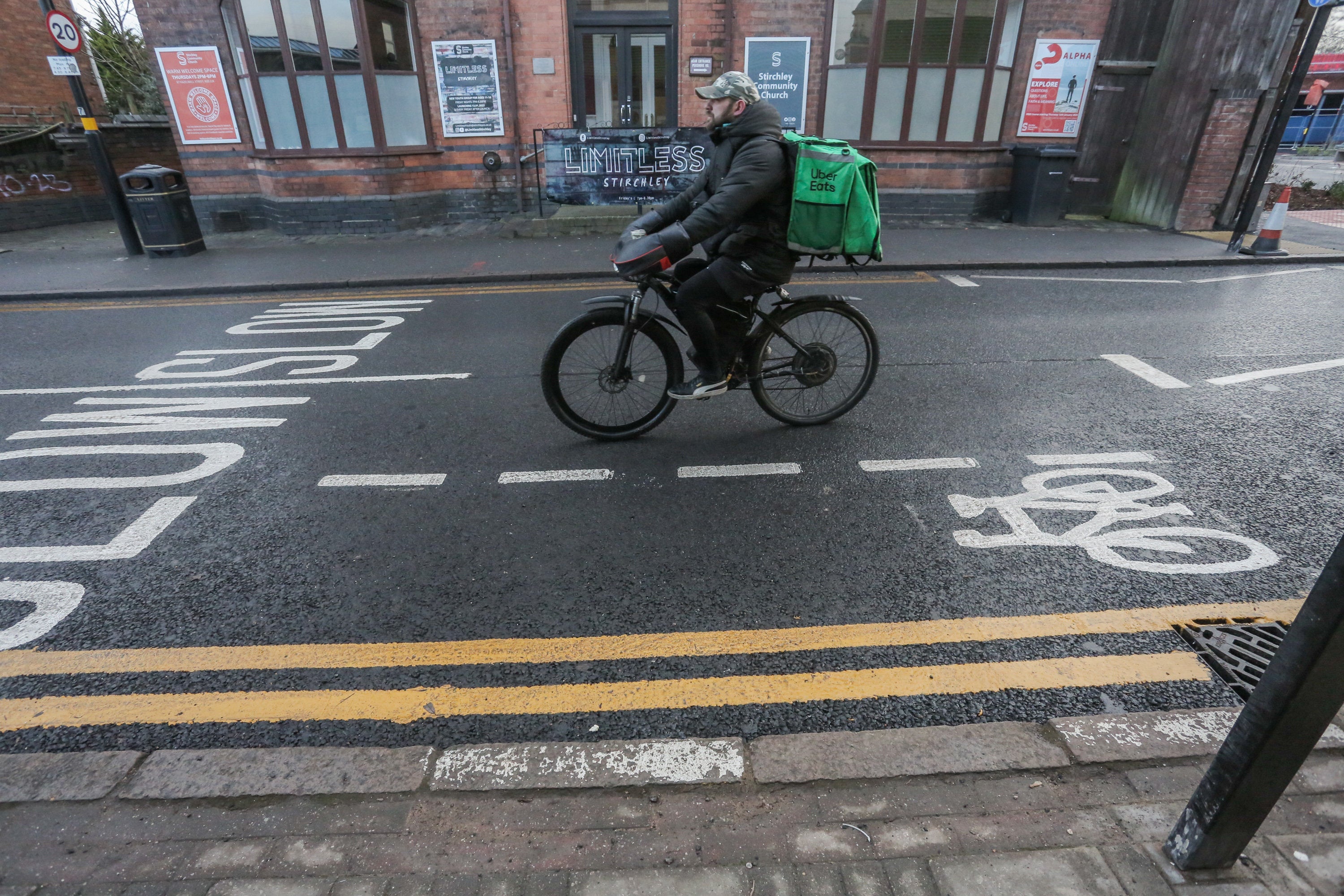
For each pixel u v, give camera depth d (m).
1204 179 10.69
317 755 2.19
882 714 2.32
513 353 6.00
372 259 9.75
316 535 3.39
